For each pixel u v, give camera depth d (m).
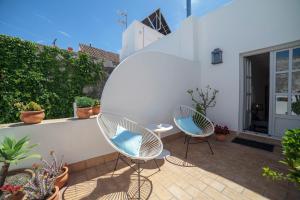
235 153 2.92
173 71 3.68
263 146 3.20
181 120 3.14
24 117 1.94
